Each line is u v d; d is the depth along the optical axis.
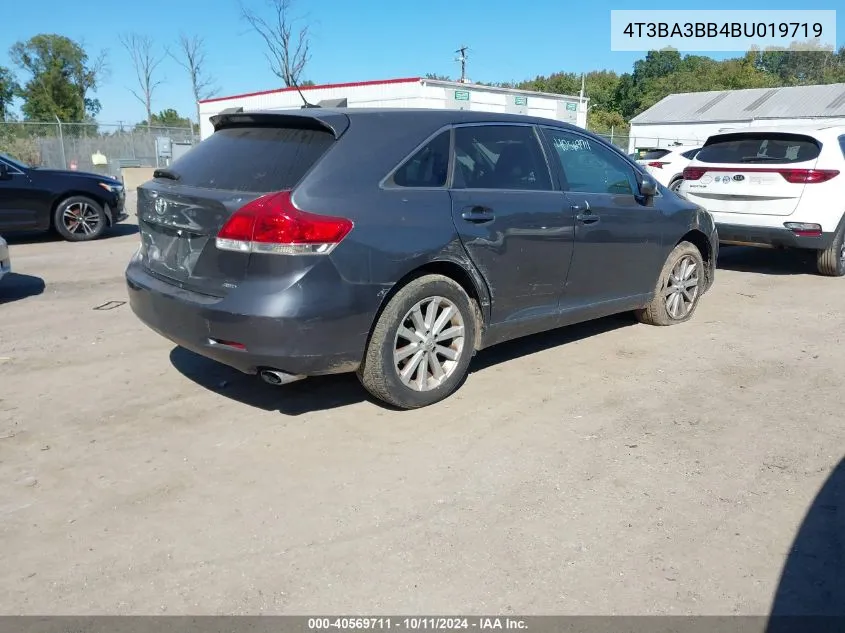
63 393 4.51
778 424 4.11
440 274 4.19
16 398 4.43
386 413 4.21
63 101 52.72
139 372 4.89
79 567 2.81
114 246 10.59
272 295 3.56
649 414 4.24
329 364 3.76
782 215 7.93
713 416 4.21
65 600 2.63
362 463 3.62
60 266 8.84
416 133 4.14
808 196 7.77
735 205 8.26
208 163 4.14
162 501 3.27
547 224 4.64
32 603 2.61
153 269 4.23
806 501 3.30
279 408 4.28
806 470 3.58
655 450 3.78
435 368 4.24
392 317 3.93
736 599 2.65
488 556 2.88
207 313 3.69
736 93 52.81
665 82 65.69
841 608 2.60
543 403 4.38
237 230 3.60
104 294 7.23
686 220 5.89
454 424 4.07
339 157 3.81
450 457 3.69
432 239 4.00
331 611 2.58
